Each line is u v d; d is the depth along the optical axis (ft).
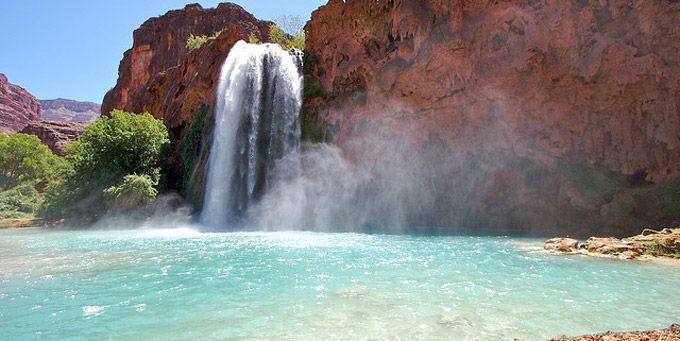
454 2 63.93
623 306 19.20
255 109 87.81
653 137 56.90
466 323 16.47
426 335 14.98
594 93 60.08
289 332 15.51
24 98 447.01
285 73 87.40
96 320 17.51
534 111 65.72
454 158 74.95
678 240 35.37
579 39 57.67
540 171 69.21
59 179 112.88
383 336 14.92
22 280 25.95
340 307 19.04
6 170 158.81
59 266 31.30
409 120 74.90
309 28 90.79
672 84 54.03
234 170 85.66
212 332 15.70
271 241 49.80
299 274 27.50
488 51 63.93
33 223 89.97
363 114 78.07
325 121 82.64
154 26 223.92
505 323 16.48
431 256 35.88
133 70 220.64
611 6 54.75
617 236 52.54
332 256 36.14
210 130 95.81
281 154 83.76
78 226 81.20
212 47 109.70
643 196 55.21
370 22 75.41
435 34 66.49
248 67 91.50
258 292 22.35
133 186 82.69
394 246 43.60
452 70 66.85
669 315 17.69
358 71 77.61
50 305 19.99
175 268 30.14
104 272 28.63
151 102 146.72
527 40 60.08
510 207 72.64
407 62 70.23
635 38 55.36
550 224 67.00
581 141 63.16
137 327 16.48
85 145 95.14
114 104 238.07
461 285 23.77
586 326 16.14
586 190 59.98
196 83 105.09
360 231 68.28
